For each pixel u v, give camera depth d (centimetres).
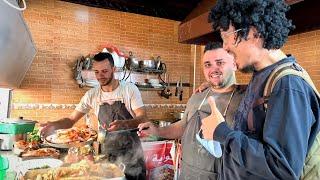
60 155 191
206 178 143
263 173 84
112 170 153
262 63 97
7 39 132
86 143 199
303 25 163
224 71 155
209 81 163
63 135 208
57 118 402
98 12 427
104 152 203
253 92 98
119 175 147
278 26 88
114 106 233
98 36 428
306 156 87
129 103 234
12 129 167
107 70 227
